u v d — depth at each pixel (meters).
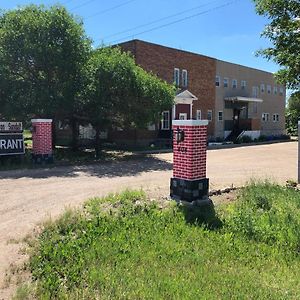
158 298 3.99
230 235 6.21
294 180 11.80
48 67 17.14
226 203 8.42
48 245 5.62
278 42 8.25
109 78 17.20
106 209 7.64
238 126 37.72
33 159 15.67
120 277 4.53
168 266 4.92
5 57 16.58
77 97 17.22
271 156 21.17
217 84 34.75
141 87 17.72
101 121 18.30
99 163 16.83
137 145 25.56
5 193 9.77
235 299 4.01
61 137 29.02
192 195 8.13
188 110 29.97
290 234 6.20
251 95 40.09
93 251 5.36
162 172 14.27
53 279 4.54
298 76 8.20
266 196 8.56
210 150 25.47
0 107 17.39
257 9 8.36
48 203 8.62
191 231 6.42
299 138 11.30
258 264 5.11
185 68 30.17
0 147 14.99
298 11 7.94
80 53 17.22
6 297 4.23
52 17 16.59
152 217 7.14
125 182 11.75
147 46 26.14
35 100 16.50
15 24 16.59
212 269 4.86
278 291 4.26
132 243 5.76
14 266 5.05
